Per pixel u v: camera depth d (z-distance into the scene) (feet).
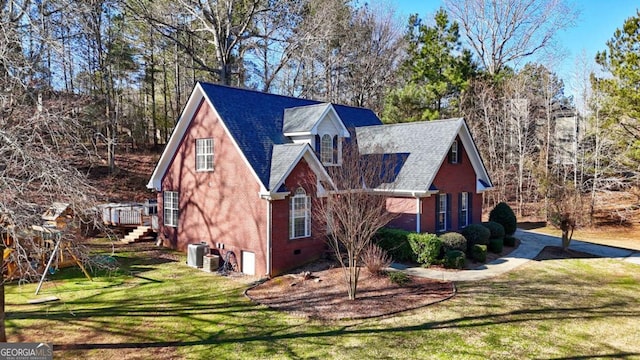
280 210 55.47
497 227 72.33
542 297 45.80
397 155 72.33
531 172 120.26
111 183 107.24
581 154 109.91
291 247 57.06
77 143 33.37
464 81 125.80
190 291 47.93
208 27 110.42
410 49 140.97
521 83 123.13
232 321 38.42
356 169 49.06
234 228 59.06
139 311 41.22
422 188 63.31
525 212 118.73
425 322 38.01
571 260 65.92
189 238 67.36
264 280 52.65
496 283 51.42
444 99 137.59
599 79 98.53
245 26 108.88
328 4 116.78
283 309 41.55
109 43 108.58
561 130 126.52
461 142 75.82
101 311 41.19
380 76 151.64
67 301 44.32
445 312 40.70
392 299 44.50
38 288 45.55
